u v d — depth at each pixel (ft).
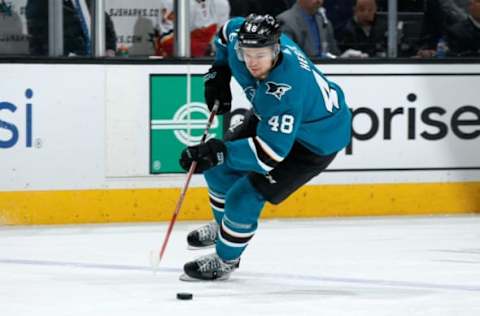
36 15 59.77
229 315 36.65
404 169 63.16
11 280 42.83
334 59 61.77
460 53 66.18
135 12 61.67
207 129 43.24
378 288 41.75
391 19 63.62
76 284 41.96
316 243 53.01
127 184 59.36
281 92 37.63
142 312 36.86
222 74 43.80
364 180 62.54
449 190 63.93
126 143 59.21
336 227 58.39
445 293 40.86
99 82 58.54
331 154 41.14
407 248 51.70
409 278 43.96
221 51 43.42
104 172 58.90
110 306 37.81
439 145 63.62
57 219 58.34
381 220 61.21
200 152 38.40
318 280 43.34
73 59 58.03
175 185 60.08
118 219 59.31
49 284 41.93
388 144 62.85
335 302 38.99
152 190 59.77
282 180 40.70
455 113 63.82
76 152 58.39
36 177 57.82
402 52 65.36
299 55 39.22
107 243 52.54
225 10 63.21
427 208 63.62
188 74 59.98
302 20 62.95
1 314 36.58
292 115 37.91
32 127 57.62
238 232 41.60
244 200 40.88
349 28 64.28
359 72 62.23
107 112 58.75
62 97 58.03
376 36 64.69
